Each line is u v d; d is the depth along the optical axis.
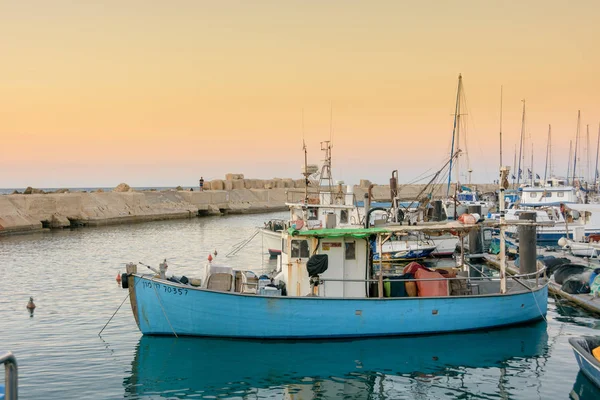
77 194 56.84
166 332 14.79
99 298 20.78
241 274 16.48
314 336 14.59
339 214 23.69
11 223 45.22
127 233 47.66
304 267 15.56
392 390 11.79
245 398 11.30
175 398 11.23
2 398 5.15
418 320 14.93
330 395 11.52
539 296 16.64
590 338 12.55
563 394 11.51
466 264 17.23
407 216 26.12
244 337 14.53
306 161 22.50
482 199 56.62
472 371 12.87
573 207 34.53
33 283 23.83
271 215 74.31
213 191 80.19
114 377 12.31
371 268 16.03
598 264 23.31
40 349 14.31
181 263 30.34
